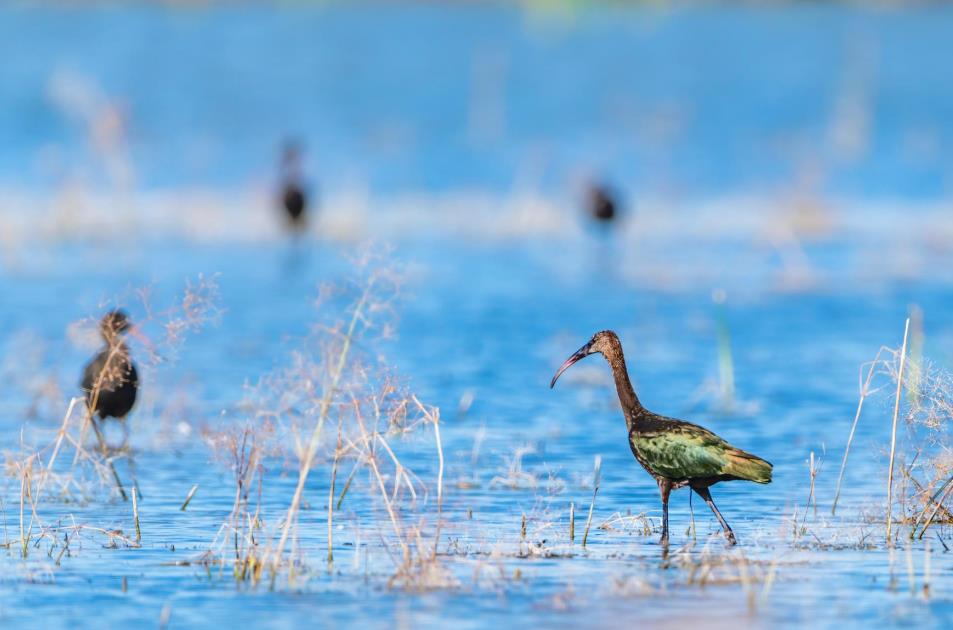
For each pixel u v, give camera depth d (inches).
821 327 986.7
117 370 581.3
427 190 1872.5
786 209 1546.5
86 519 513.3
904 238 1437.0
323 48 3873.0
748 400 756.0
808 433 670.5
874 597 406.9
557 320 1026.7
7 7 4377.5
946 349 876.6
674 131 2498.8
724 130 2645.2
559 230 1552.7
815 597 406.9
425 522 505.4
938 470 507.8
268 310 1064.8
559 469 598.2
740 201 1764.3
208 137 2411.4
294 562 447.2
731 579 428.8
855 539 479.2
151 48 3720.5
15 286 1159.0
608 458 621.9
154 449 639.1
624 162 2161.7
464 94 3137.3
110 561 451.5
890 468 492.4
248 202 1718.8
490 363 863.1
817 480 573.3
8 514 520.7
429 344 926.4
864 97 3024.1
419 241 1461.6
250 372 826.2
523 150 2276.1
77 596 411.2
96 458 567.8
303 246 1428.4
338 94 3144.7
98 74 3280.0
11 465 525.7
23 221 1488.7
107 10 4419.3
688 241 1462.8
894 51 3826.3
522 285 1195.3
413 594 413.4
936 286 1152.8
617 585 419.5
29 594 413.4
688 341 943.0
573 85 3228.3
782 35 4158.5
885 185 1905.8
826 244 1408.7
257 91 3147.1
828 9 4832.7
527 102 2984.7
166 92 3078.2
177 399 684.7
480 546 471.2
